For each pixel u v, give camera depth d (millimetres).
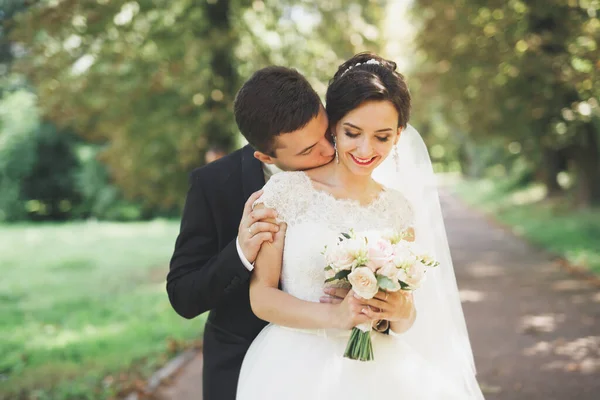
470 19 10797
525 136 15219
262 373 2199
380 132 2076
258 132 2145
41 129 28766
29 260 14719
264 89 2115
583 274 9758
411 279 1975
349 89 2064
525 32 10570
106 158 12102
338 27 10867
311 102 2117
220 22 10781
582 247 12023
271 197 2199
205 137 10977
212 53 10812
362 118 2053
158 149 11727
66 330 7684
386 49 11406
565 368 5293
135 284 11133
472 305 8047
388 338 2301
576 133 14938
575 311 7441
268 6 11172
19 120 28766
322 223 2195
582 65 10195
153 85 10422
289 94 2104
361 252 1975
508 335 6461
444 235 2584
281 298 2152
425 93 15391
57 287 10930
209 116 10812
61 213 29906
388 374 2184
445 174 61781
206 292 2258
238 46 11133
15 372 5871
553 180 21562
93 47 10328
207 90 10938
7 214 28656
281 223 2203
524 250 13125
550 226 15414
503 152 26281
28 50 10328
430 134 43469
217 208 2465
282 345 2215
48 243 18797
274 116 2100
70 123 11383
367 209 2264
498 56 10648
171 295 2408
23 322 8164
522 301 8148
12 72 10586
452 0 10984
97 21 9695
